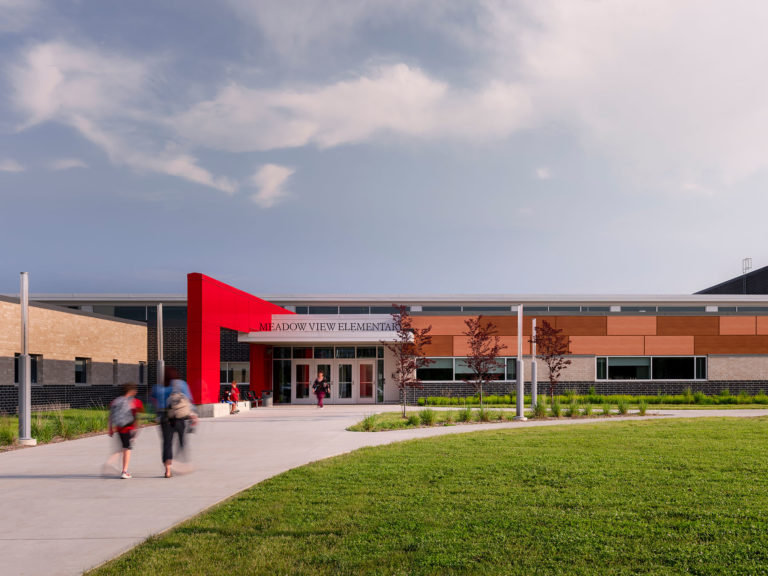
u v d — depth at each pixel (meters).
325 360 35.09
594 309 40.25
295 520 7.53
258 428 19.69
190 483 10.20
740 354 35.69
